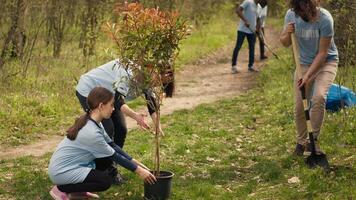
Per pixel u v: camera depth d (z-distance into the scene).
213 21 28.34
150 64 5.95
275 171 7.00
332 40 7.23
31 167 7.84
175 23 5.91
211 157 8.12
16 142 9.35
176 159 8.03
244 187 6.61
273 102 11.39
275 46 21.58
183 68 16.94
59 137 9.82
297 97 7.43
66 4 16.06
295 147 8.19
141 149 8.43
